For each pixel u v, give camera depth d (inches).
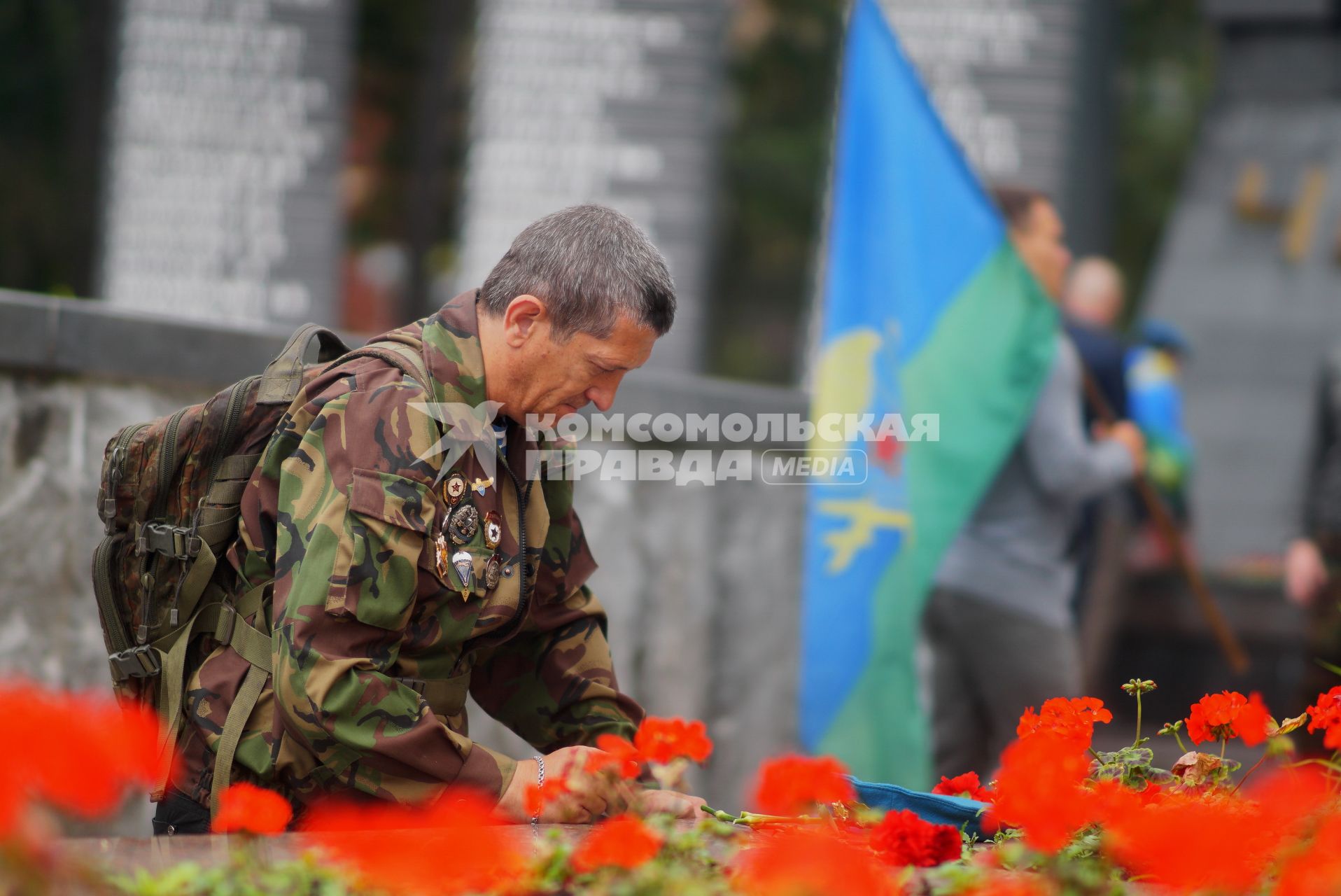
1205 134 750.5
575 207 154.9
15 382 244.2
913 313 300.5
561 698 169.9
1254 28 746.8
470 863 100.7
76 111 801.6
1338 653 363.3
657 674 349.4
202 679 152.8
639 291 150.1
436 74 908.6
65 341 248.1
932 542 296.5
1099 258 613.6
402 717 141.4
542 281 149.9
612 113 611.8
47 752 79.7
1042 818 108.5
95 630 259.1
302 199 591.2
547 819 142.1
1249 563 544.1
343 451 144.4
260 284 587.2
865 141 301.1
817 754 292.0
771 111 1288.1
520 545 155.9
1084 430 375.6
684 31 611.8
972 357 301.0
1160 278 727.7
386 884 101.7
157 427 156.0
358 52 992.9
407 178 1020.5
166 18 588.1
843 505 297.4
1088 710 148.9
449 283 995.3
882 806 144.4
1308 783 129.5
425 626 149.6
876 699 293.7
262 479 150.8
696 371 607.8
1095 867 114.8
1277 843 121.6
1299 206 716.0
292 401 155.1
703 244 611.5
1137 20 1225.4
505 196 615.2
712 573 362.9
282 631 141.7
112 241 588.7
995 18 599.8
